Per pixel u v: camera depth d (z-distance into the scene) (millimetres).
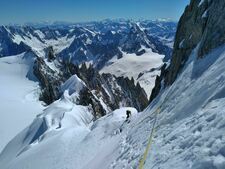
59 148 47062
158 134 18516
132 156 18828
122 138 29609
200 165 9344
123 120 47938
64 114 77312
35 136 68688
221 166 8547
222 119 11125
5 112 107938
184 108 18516
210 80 18031
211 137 10508
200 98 17125
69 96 109875
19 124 99250
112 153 25875
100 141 42938
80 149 43312
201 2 33594
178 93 24594
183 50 35312
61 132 54281
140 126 27250
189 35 34781
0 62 183625
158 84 50562
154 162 13328
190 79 24141
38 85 150875
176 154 11984
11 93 135875
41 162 44531
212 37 24844
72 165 38844
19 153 59188
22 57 184750
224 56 19672
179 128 15312
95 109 109375
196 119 14180
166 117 21203
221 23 24359
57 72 163000
